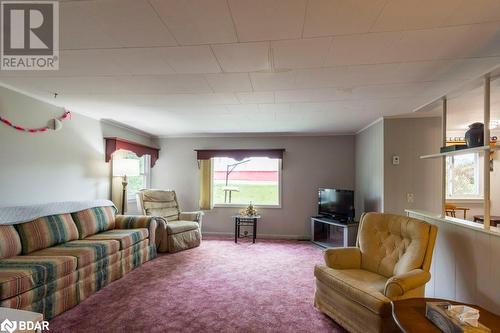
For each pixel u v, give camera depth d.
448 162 5.11
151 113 3.92
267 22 1.60
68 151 3.66
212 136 5.86
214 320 2.30
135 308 2.49
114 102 3.33
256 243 5.07
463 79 2.49
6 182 2.81
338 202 4.83
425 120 3.94
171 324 2.23
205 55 2.04
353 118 4.14
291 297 2.76
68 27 1.67
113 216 4.02
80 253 2.66
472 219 5.00
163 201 5.02
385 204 3.97
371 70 2.30
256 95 3.02
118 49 1.96
